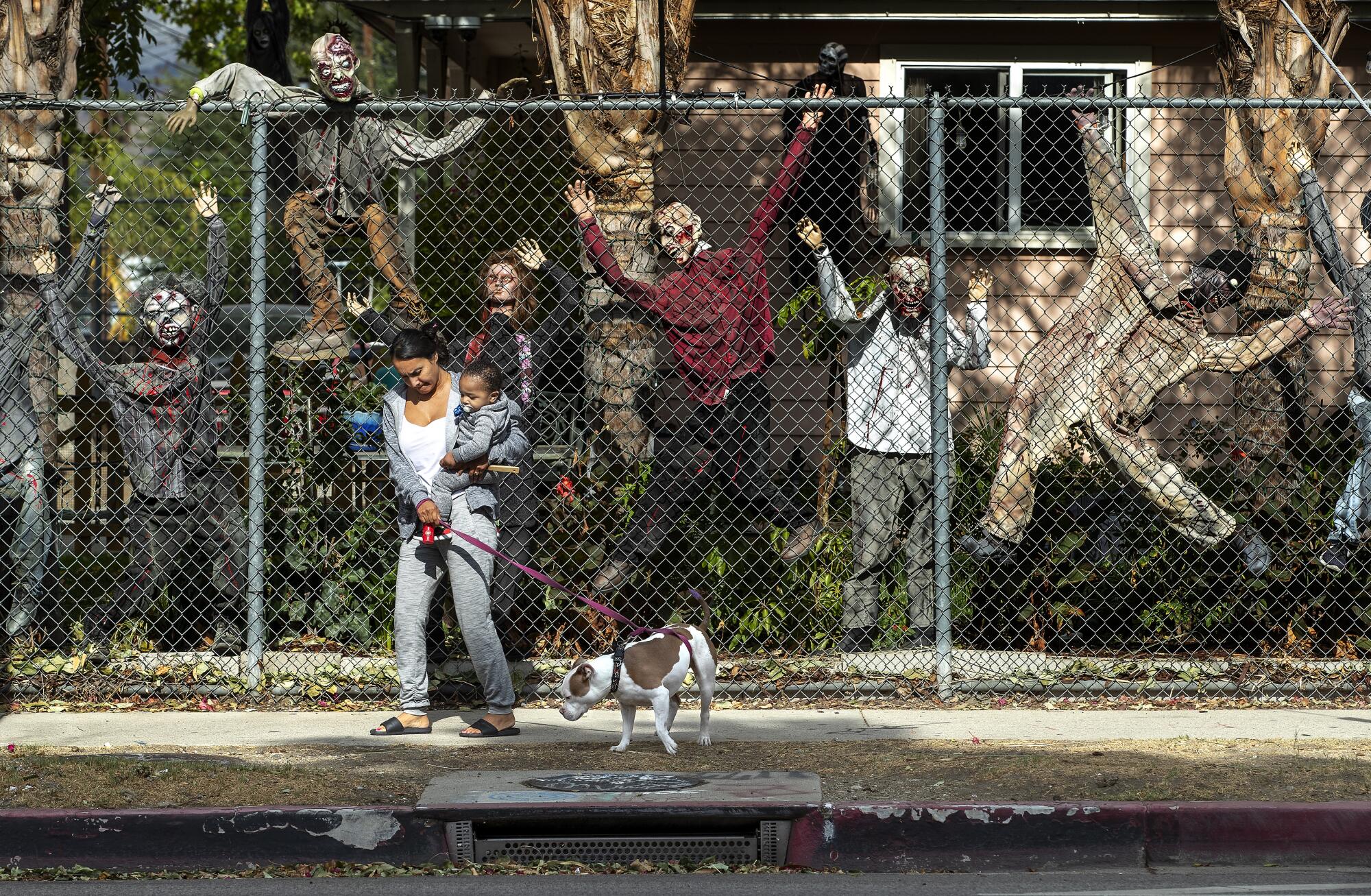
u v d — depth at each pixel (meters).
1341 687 19.11
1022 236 26.84
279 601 20.02
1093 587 20.39
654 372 20.44
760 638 20.28
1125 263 20.17
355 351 20.53
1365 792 13.73
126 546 19.61
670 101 18.72
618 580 19.72
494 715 17.02
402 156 20.70
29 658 19.05
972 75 27.56
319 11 59.84
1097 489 20.72
